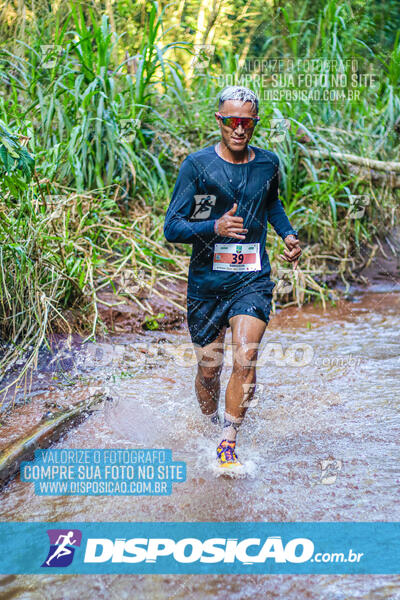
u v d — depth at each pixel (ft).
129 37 32.35
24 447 13.14
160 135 27.43
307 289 27.66
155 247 24.93
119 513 11.30
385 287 28.94
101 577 9.63
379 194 30.94
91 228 23.29
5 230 17.76
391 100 31.32
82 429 14.64
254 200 12.92
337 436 14.44
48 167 22.02
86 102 24.39
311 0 36.96
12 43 27.73
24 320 18.11
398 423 15.10
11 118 24.30
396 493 11.85
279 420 15.33
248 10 34.81
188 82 31.83
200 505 11.50
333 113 32.12
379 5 41.91
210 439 14.26
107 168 25.16
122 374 17.89
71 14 26.32
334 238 29.40
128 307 22.36
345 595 9.14
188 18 35.78
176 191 13.02
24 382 16.80
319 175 30.58
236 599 9.10
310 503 11.56
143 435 14.37
